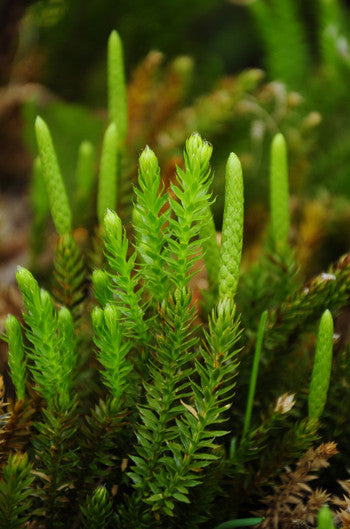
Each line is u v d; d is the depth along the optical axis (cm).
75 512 23
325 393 22
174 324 21
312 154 37
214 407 22
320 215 32
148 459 22
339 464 25
